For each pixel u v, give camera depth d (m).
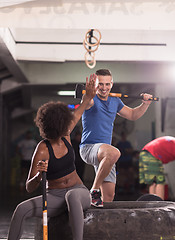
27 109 18.66
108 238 3.37
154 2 4.56
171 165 10.04
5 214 7.15
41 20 4.57
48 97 15.62
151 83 11.56
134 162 12.81
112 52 8.28
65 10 4.57
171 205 3.79
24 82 11.84
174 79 10.96
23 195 11.05
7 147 16.80
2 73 11.00
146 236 3.42
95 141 4.05
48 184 3.32
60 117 3.18
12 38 7.67
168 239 3.46
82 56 8.36
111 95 4.09
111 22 4.57
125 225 3.40
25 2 4.53
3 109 14.89
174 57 8.20
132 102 14.98
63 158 3.24
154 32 7.62
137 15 4.56
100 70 4.06
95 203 3.65
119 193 11.67
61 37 7.79
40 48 8.41
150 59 8.21
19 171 16.47
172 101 10.74
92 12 4.56
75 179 3.34
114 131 15.65
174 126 10.41
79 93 3.97
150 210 3.51
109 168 3.71
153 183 5.49
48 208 3.20
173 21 4.56
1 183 13.98
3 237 4.97
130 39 7.76
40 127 3.22
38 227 3.57
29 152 14.45
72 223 3.05
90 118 4.05
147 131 14.52
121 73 11.56
